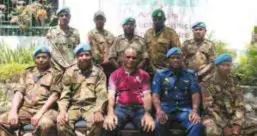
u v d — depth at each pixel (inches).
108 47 215.9
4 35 273.4
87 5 255.0
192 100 188.1
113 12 251.8
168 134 184.4
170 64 188.7
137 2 248.5
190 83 188.2
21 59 254.4
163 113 183.0
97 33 217.0
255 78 237.1
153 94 188.2
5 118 188.1
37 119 181.0
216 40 253.6
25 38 268.8
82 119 185.8
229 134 183.6
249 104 224.1
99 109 182.5
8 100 227.9
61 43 213.2
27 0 284.5
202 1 252.4
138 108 188.2
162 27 209.3
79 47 187.6
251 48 243.3
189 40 213.2
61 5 257.8
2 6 276.7
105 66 210.1
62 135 179.3
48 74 192.5
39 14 272.1
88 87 187.5
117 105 188.4
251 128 191.3
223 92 188.9
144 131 183.2
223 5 256.1
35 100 190.2
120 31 250.8
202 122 183.2
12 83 233.3
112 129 181.6
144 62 205.9
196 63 208.8
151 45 207.8
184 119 184.9
